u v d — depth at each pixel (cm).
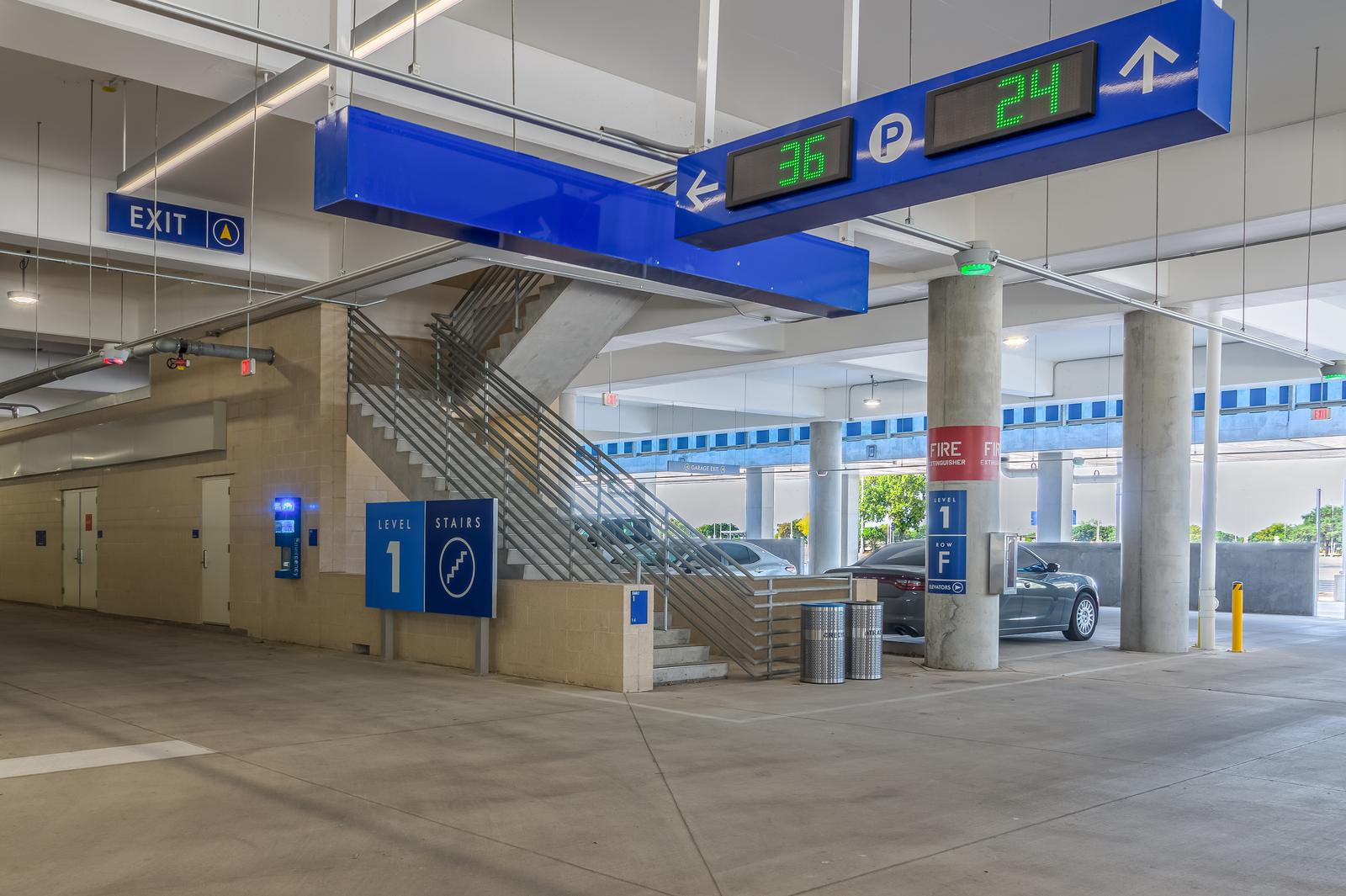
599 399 3728
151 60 790
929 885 454
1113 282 1385
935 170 550
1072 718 880
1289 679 1152
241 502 1609
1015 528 3853
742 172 648
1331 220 1102
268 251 1384
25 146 1155
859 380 2983
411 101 866
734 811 574
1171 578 1436
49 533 2258
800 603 1123
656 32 920
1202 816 569
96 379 2309
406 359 1346
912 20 896
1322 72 971
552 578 1167
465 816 564
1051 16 890
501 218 717
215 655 1332
